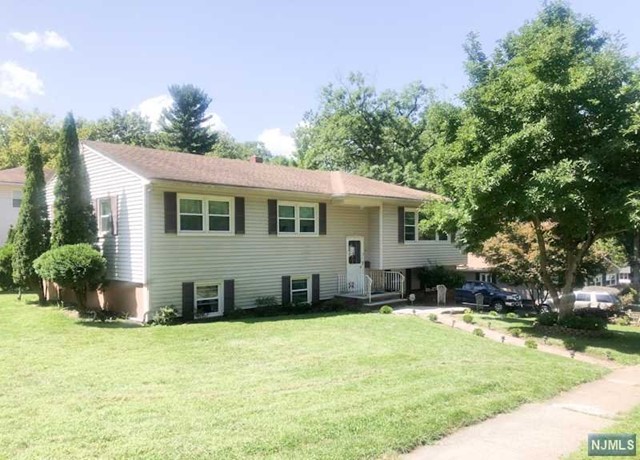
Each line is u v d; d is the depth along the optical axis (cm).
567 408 716
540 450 524
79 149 1666
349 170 4125
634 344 1382
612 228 1451
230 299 1630
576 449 529
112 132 5297
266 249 1742
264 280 1734
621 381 969
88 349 1020
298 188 1809
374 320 1475
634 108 1277
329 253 1964
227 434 514
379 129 4081
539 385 834
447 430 572
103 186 1633
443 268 2302
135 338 1144
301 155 4931
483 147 1439
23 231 1747
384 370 854
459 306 2122
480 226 1462
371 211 2114
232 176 1709
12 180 2894
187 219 1533
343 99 4072
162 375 802
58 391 700
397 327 1362
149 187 1438
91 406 621
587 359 1212
